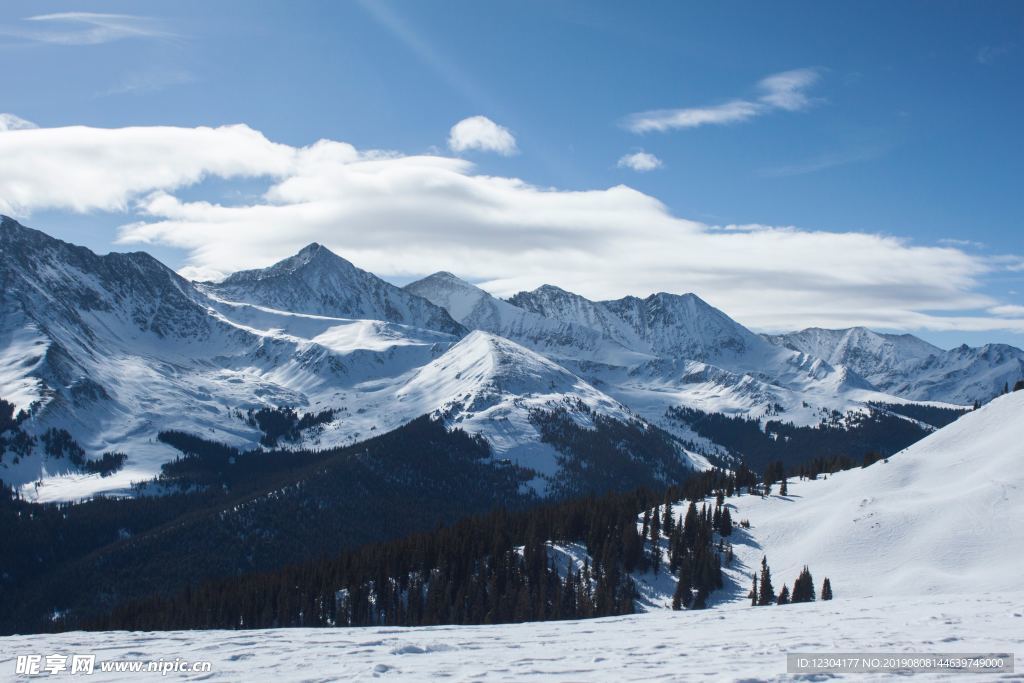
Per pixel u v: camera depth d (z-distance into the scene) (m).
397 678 34.38
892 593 113.06
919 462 165.75
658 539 157.00
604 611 124.75
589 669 34.69
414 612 136.12
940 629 43.09
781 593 119.44
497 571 142.50
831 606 64.75
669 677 31.02
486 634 52.81
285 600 149.62
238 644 49.97
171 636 57.38
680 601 127.38
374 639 51.03
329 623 143.50
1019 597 60.81
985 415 176.00
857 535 135.88
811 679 29.06
